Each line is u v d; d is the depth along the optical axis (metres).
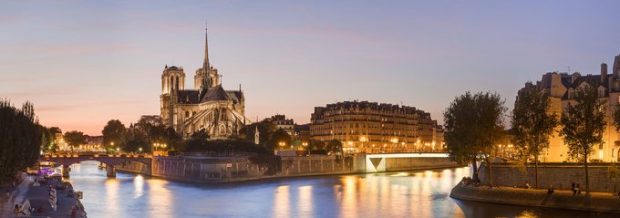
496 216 122.56
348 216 134.25
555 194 131.75
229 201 166.62
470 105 151.38
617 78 163.25
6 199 121.31
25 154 134.50
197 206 155.00
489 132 147.75
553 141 167.88
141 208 150.50
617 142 158.25
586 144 128.25
